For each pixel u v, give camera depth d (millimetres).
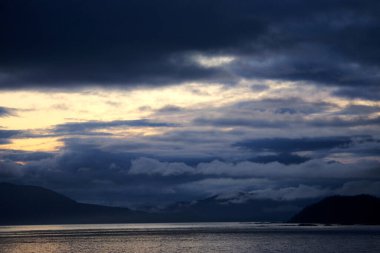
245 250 168125
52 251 173125
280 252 158875
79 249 181125
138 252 165375
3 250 179250
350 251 159750
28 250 178875
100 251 171125
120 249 179375
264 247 179875
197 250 170875
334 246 180625
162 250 172250
